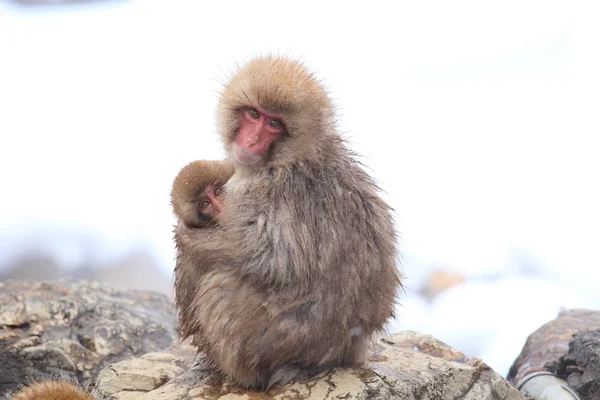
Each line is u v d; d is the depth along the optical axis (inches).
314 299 454.6
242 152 467.8
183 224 501.0
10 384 618.8
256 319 455.2
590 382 565.9
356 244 460.8
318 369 488.7
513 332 1040.8
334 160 478.6
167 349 581.9
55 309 682.2
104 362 633.0
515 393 522.3
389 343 574.6
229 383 491.5
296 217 453.1
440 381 498.9
